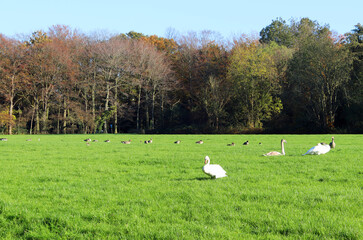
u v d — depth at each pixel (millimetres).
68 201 9602
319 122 64375
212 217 7773
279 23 104562
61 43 73625
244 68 67062
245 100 69000
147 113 81438
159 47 90688
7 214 8523
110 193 10500
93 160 19500
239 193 9953
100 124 76812
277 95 70625
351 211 7848
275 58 70938
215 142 36719
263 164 16422
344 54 60094
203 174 13945
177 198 9578
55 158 20766
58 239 7000
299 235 6586
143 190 10742
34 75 73188
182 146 29953
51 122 75500
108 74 77500
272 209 8289
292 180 12023
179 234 6758
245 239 6410
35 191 11070
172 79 78625
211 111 72625
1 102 75062
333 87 62281
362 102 60219
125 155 22016
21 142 38469
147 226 7305
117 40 77562
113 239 6734
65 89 75688
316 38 65938
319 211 7957
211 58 79000
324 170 14203
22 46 72125
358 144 29734
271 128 65438
